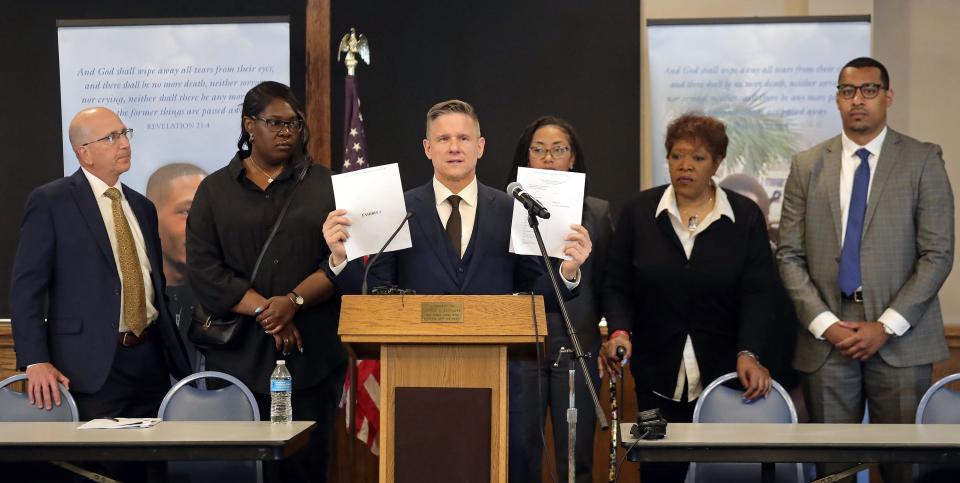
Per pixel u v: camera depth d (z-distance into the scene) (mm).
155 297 4789
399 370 3191
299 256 4488
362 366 5727
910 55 6477
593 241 5012
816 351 4875
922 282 4773
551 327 4859
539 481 4875
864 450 3553
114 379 4609
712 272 4781
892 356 4770
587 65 6430
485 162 6488
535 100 6453
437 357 3188
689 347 4812
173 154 6020
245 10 6578
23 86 6551
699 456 3574
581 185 3514
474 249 3875
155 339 4773
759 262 4852
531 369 4859
